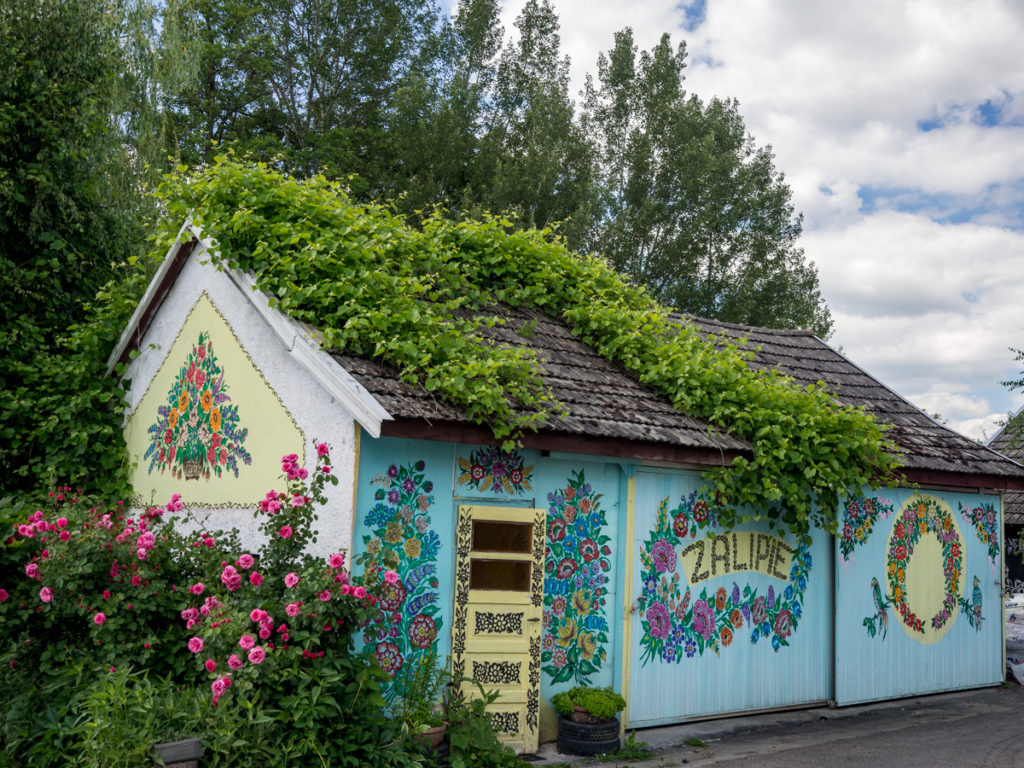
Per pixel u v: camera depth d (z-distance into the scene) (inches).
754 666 390.6
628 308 454.9
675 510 368.8
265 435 336.8
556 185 1384.1
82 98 518.0
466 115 1439.5
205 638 245.3
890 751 339.3
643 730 349.7
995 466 487.2
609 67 1635.1
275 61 1375.5
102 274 517.7
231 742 226.4
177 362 405.4
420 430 286.4
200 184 369.1
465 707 296.5
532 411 316.5
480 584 313.1
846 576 426.6
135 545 281.1
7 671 266.5
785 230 1636.3
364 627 281.4
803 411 399.5
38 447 435.5
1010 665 542.6
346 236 356.8
